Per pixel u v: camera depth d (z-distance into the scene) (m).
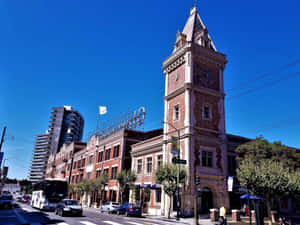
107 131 50.75
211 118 30.42
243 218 25.09
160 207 29.59
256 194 19.69
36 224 16.44
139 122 43.53
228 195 28.20
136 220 22.09
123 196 37.66
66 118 161.75
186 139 27.94
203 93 30.97
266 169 19.56
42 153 179.75
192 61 31.39
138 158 37.28
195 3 37.62
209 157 28.80
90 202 48.16
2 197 33.19
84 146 68.19
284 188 18.61
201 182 26.88
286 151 24.95
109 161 44.72
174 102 31.97
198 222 21.44
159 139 33.06
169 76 34.59
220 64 33.81
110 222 18.81
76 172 60.97
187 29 36.38
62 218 20.94
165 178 25.16
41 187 32.00
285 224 17.45
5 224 16.11
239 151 27.61
